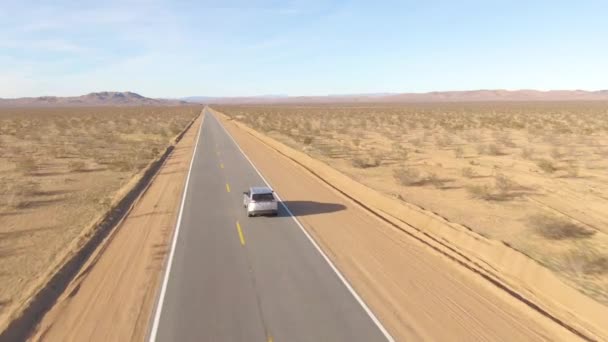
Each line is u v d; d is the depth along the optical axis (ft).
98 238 56.95
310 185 93.09
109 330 33.27
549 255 46.47
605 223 59.11
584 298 35.63
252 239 55.36
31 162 114.32
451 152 136.87
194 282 41.86
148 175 106.83
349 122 288.30
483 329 32.58
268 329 32.81
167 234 57.77
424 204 71.46
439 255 49.21
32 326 34.58
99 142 187.52
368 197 79.36
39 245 54.24
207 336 31.96
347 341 30.99
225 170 111.75
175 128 262.26
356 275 43.32
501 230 56.85
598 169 98.68
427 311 35.50
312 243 53.67
